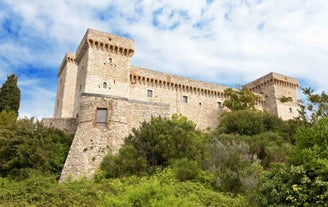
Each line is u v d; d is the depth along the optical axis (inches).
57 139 1155.3
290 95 2436.0
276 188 487.2
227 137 1378.0
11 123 1186.6
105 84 1572.3
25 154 969.5
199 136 1363.2
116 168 899.4
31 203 658.2
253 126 1624.0
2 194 693.3
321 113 1365.7
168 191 513.7
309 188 444.1
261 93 2482.8
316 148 496.4
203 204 671.8
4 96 1843.0
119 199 503.2
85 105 1101.7
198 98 2062.0
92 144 1011.3
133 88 1792.6
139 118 1182.3
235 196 773.3
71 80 2182.6
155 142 982.4
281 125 1657.2
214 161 933.8
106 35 1665.8
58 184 829.8
